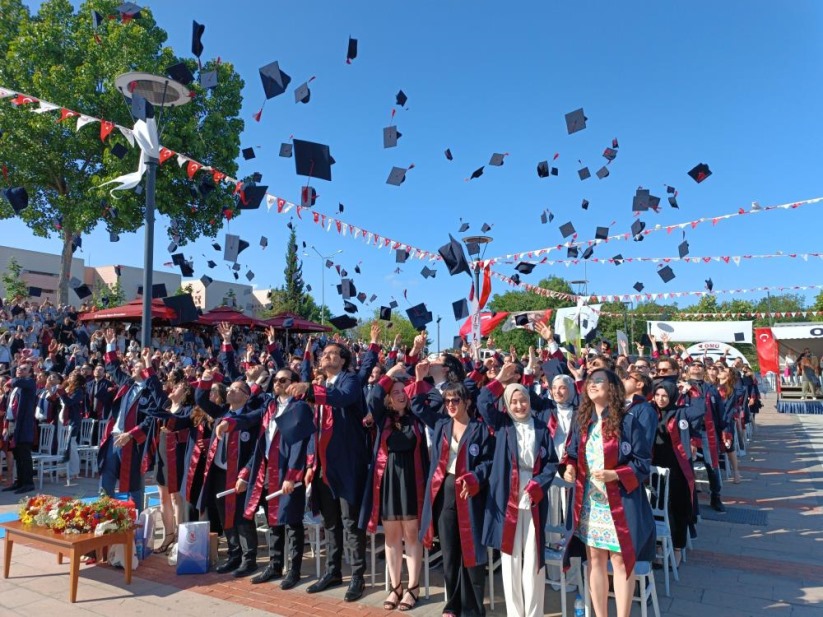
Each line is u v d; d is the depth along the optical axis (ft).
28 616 14.05
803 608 14.16
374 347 17.46
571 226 37.65
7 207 63.72
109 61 57.72
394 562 14.57
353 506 15.40
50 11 61.21
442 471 13.73
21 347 43.98
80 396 30.89
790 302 162.09
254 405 18.47
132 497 20.04
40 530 16.19
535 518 12.63
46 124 57.06
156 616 14.02
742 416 36.65
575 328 36.73
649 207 27.43
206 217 65.72
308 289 130.62
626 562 11.21
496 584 15.84
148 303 24.88
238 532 17.34
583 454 12.16
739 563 17.43
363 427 16.53
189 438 19.07
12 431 28.04
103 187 58.03
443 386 14.98
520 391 13.07
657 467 16.34
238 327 60.29
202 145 62.18
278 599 15.10
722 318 120.47
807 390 67.41
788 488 27.35
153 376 20.44
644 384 15.93
